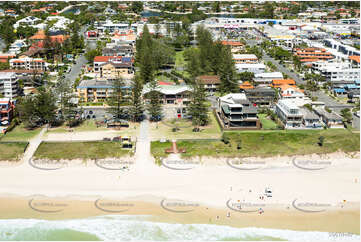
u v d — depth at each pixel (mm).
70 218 125938
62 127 192625
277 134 182375
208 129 190750
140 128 191875
